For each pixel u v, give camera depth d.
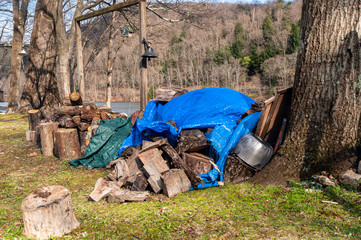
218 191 4.62
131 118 7.54
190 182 4.91
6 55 40.72
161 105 7.46
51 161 7.47
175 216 3.73
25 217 3.27
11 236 3.31
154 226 3.46
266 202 4.00
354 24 4.21
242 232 3.18
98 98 75.88
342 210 3.61
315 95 4.56
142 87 7.98
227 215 3.66
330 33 4.36
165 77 93.75
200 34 109.69
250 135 5.28
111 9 8.99
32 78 17.88
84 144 7.57
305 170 4.56
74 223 3.56
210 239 3.07
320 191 4.17
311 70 4.59
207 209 3.90
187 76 99.25
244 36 106.94
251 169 5.06
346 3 4.21
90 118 7.79
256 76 91.69
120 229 3.45
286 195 4.14
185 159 5.24
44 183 5.72
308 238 2.98
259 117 5.91
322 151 4.50
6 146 9.36
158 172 4.92
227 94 6.24
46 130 7.98
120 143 7.01
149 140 6.55
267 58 90.44
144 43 7.89
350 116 4.33
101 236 3.26
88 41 21.55
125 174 5.34
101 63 40.84
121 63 70.62
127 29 9.31
